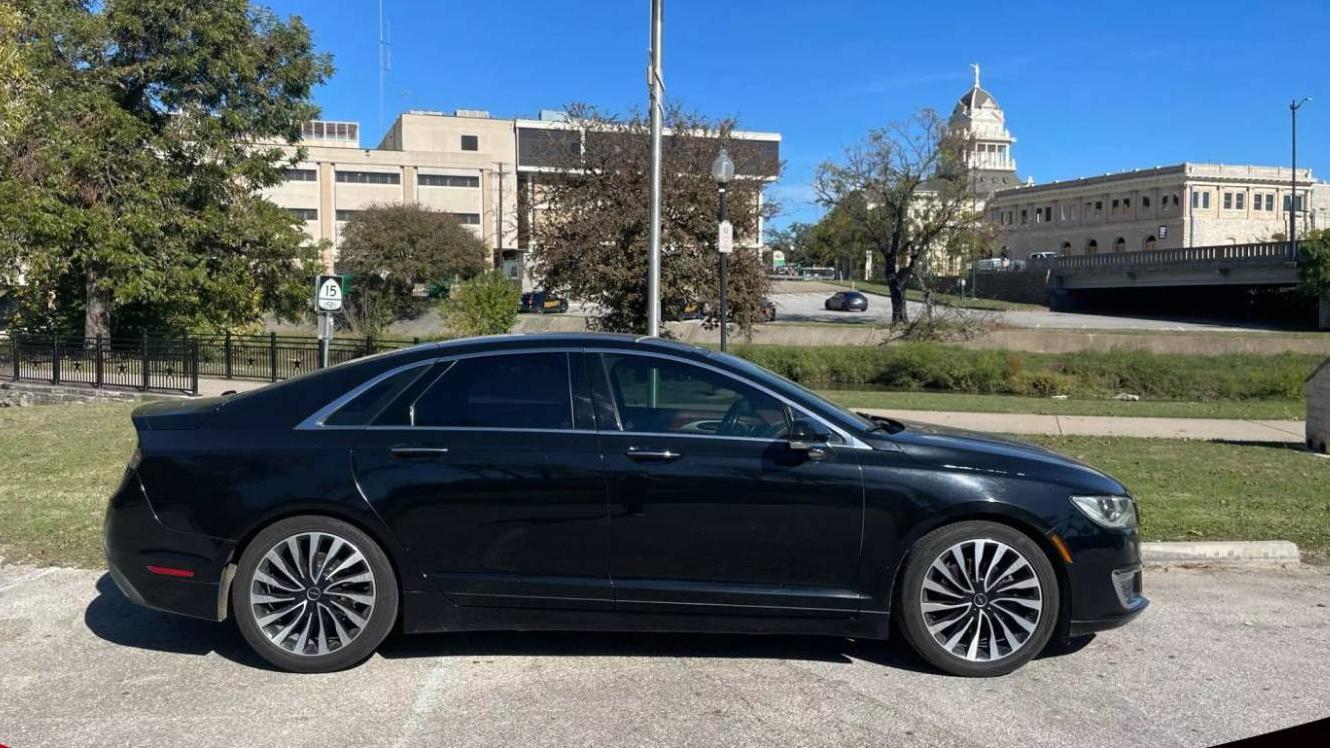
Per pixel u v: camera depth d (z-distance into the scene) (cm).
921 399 2073
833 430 473
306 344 2152
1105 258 7025
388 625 470
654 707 432
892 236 5012
